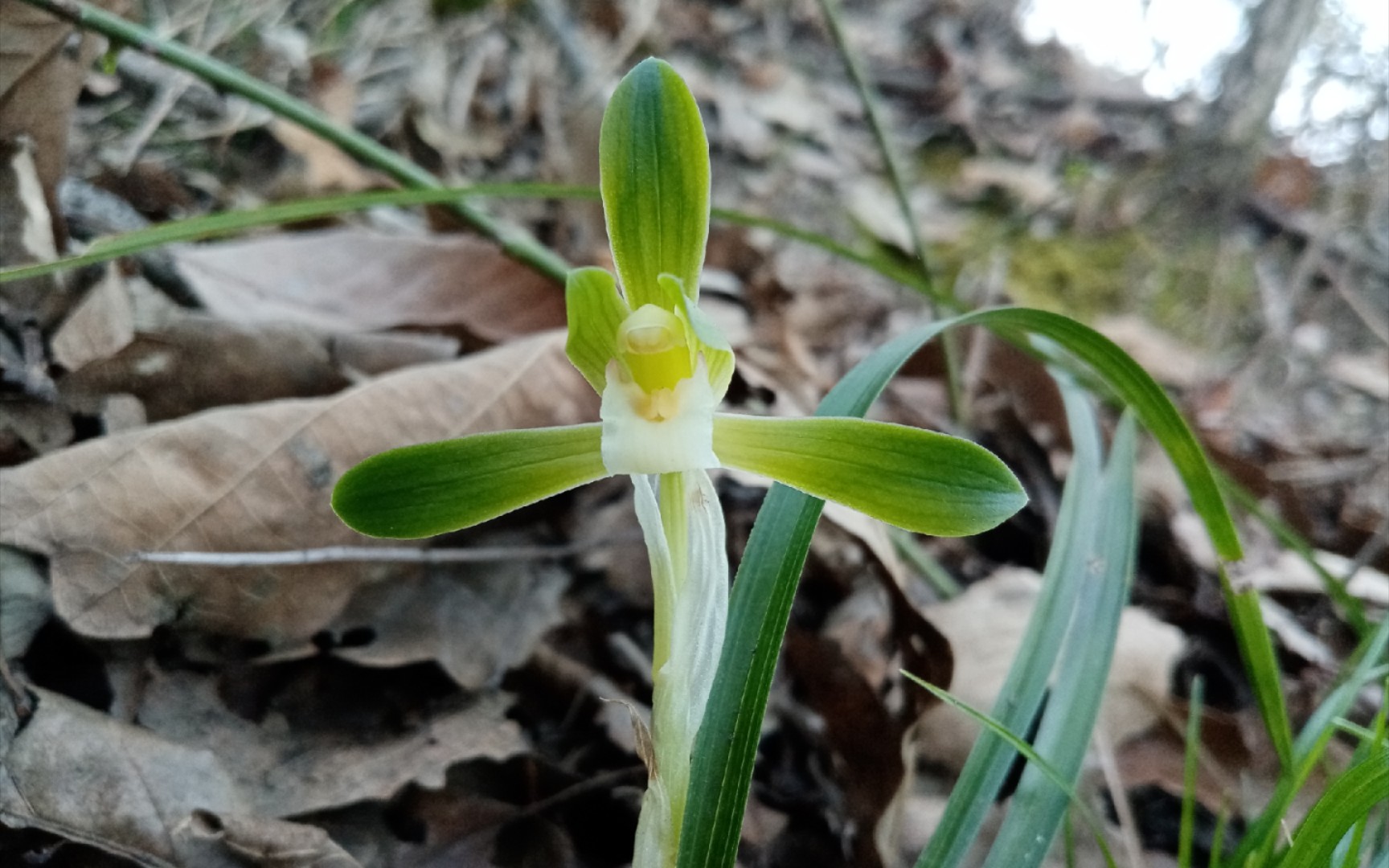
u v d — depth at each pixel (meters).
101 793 0.11
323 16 0.34
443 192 0.13
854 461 0.08
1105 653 0.12
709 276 0.29
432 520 0.09
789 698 0.17
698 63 0.44
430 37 0.35
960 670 0.17
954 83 0.49
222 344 0.17
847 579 0.19
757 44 0.48
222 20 0.30
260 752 0.13
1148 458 0.26
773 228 0.16
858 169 0.42
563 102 0.36
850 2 0.56
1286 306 0.38
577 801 0.14
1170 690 0.18
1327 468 0.29
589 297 0.08
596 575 0.18
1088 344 0.11
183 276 0.18
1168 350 0.35
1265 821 0.11
